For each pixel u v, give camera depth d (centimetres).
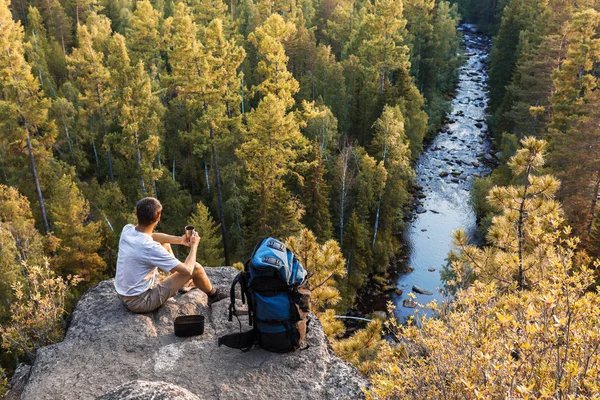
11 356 2222
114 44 4253
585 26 5384
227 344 514
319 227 3778
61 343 536
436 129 6831
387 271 4200
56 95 5988
